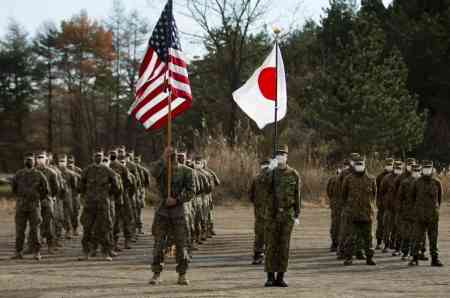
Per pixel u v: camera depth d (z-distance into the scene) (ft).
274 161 47.24
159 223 46.47
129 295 41.88
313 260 63.46
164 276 50.98
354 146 164.86
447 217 119.24
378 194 73.41
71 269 54.65
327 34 210.79
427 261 63.77
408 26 199.52
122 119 285.43
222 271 54.85
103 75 270.05
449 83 192.24
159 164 46.44
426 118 184.85
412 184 61.46
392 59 173.37
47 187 61.52
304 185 140.46
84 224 60.80
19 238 61.36
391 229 70.23
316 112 171.01
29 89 276.21
